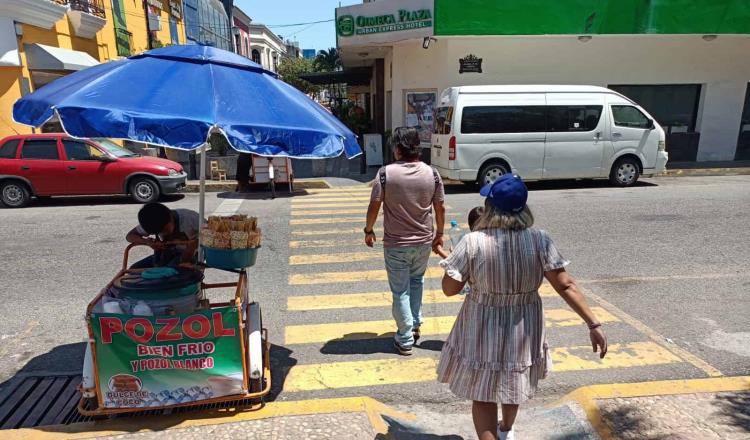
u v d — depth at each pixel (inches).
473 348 99.3
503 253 95.4
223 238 131.6
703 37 573.0
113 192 436.5
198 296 135.7
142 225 140.6
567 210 375.6
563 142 460.8
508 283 95.9
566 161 464.8
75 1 607.2
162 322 121.8
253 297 218.5
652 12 535.8
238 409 130.0
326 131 119.0
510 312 98.5
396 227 156.7
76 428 121.3
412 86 591.2
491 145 454.3
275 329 187.2
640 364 157.6
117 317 120.3
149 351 122.9
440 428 129.7
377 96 757.9
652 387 137.2
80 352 170.2
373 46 594.9
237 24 1695.4
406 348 166.4
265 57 2096.5
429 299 216.1
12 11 479.8
